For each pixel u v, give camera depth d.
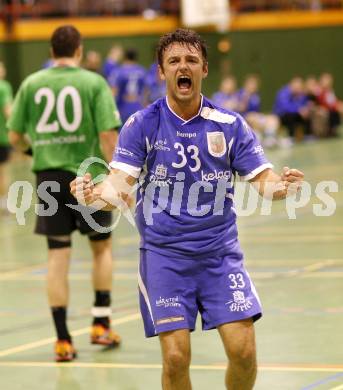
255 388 8.43
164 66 6.95
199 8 41.12
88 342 10.52
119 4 40.47
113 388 8.73
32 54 36.91
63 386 8.88
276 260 15.12
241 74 43.84
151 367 9.41
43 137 9.95
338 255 15.32
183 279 7.02
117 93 28.98
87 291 13.41
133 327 11.12
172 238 7.01
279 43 45.28
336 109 39.25
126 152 7.05
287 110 37.50
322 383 8.51
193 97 6.93
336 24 47.38
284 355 9.55
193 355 9.72
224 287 7.01
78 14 39.12
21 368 9.58
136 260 15.71
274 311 11.57
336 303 11.87
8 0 36.28
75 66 10.06
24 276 14.92
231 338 6.93
